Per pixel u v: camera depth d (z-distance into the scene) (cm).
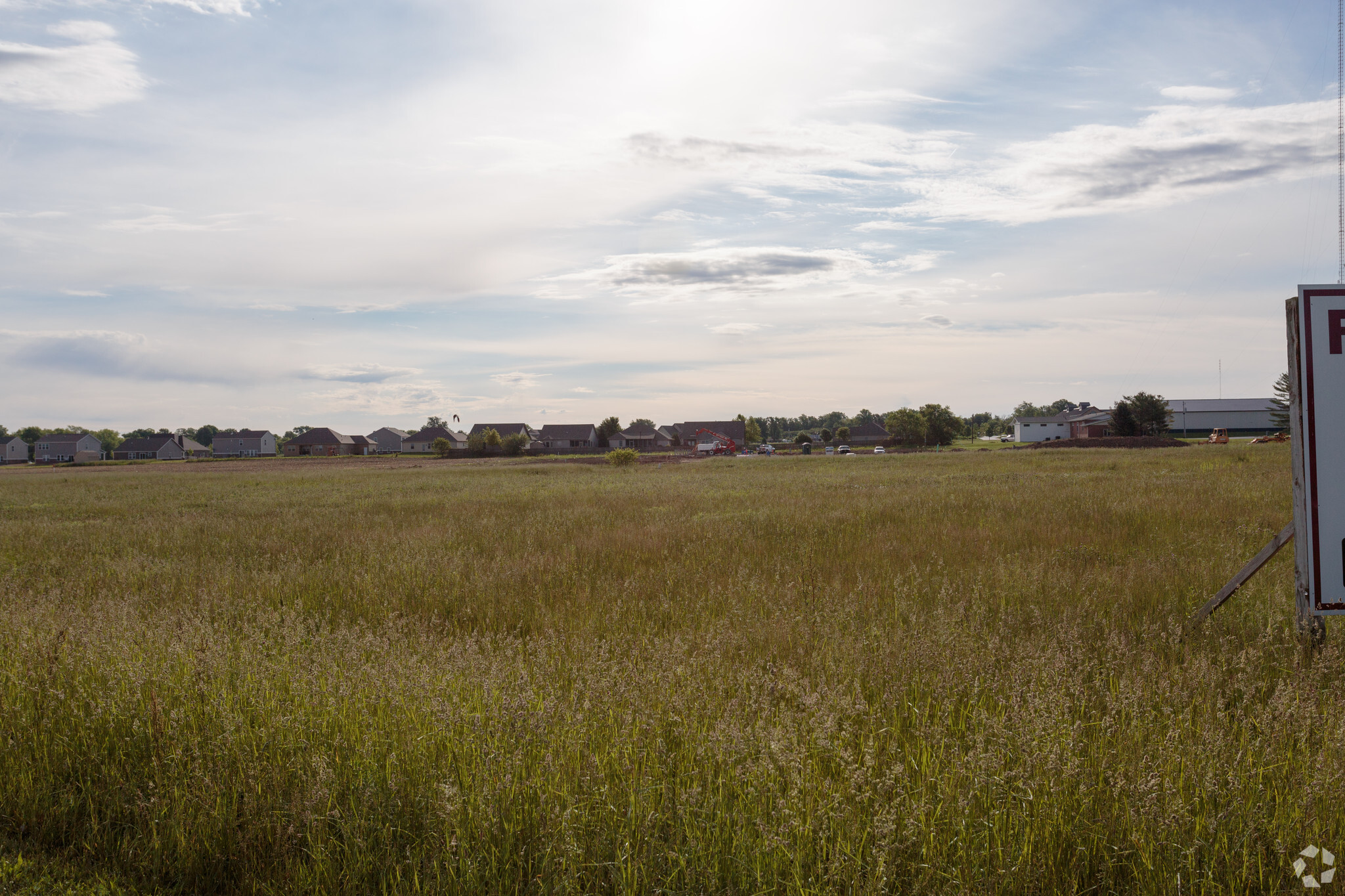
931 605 770
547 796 348
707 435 12331
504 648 610
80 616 698
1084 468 3403
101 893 329
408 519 1828
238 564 1173
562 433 14100
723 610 781
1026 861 308
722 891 301
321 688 489
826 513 1630
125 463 10175
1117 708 438
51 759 424
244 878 335
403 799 367
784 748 371
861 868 303
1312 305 588
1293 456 605
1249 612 683
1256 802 343
